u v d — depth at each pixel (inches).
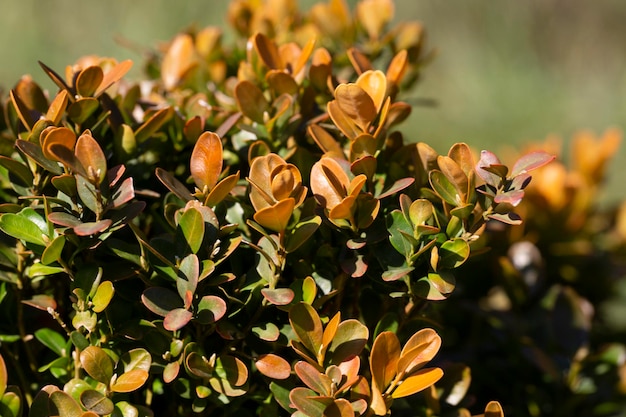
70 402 19.3
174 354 19.9
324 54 22.2
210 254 19.7
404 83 26.0
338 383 19.4
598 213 29.7
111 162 21.1
